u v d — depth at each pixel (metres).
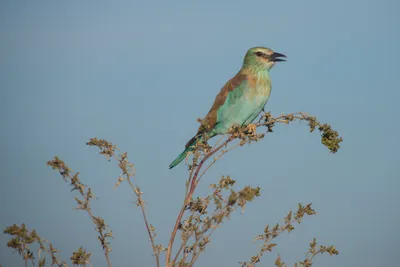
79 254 7.39
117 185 7.93
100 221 7.62
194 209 8.06
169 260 7.76
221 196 7.86
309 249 8.04
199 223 7.95
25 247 7.25
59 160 7.54
